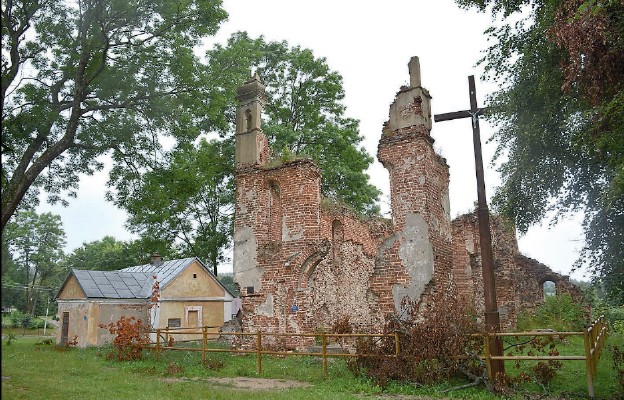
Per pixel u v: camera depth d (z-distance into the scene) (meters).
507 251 22.38
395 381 10.48
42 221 66.88
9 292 59.53
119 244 69.38
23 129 14.38
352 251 20.66
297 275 16.20
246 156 18.11
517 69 12.59
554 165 12.11
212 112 17.11
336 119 31.86
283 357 15.31
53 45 15.39
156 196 16.48
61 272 69.06
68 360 17.19
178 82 16.47
